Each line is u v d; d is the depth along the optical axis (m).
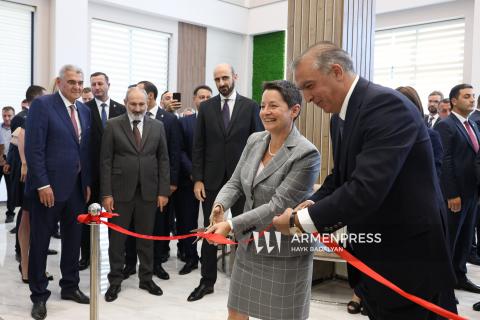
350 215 1.36
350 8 3.78
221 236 1.84
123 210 3.39
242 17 10.16
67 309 3.06
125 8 8.46
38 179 2.88
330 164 3.78
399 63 8.19
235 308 2.04
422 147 1.42
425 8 7.66
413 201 1.43
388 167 1.34
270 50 10.10
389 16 8.12
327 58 1.43
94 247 2.09
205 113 3.39
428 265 1.45
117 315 3.00
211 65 9.94
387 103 1.39
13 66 7.35
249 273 2.00
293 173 1.90
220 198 2.11
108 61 8.50
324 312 3.14
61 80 3.05
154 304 3.23
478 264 4.50
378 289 1.53
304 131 3.88
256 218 1.89
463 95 3.64
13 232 5.43
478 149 3.60
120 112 3.96
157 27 9.02
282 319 1.96
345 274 3.88
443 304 1.60
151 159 3.46
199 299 3.34
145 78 9.05
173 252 4.75
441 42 7.63
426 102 7.86
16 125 5.73
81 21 7.51
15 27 7.31
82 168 3.16
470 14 7.17
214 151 3.34
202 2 9.41
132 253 3.90
